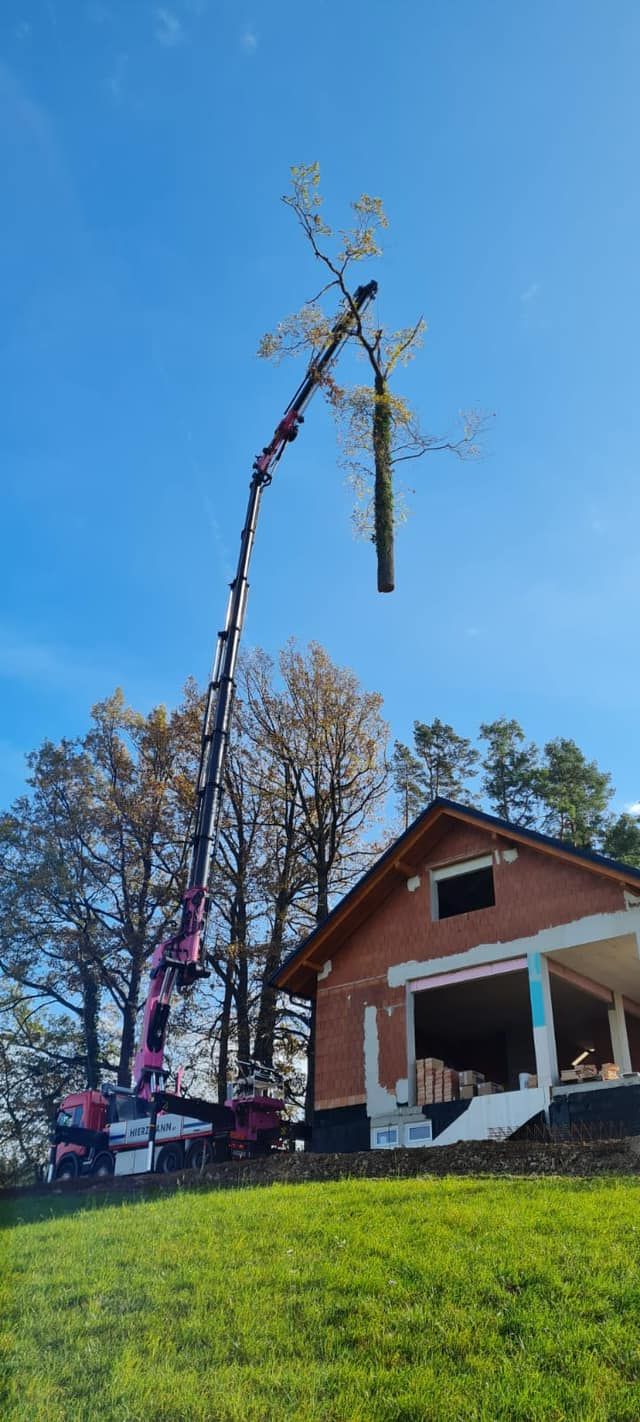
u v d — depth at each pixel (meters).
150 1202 13.99
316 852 34.31
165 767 39.03
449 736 43.66
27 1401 6.98
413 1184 12.83
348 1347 7.48
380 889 22.89
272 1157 18.48
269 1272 9.09
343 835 35.19
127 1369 7.34
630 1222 9.52
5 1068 37.84
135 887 38.22
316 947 23.00
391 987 21.89
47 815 38.41
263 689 35.84
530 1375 6.73
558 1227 9.59
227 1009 34.00
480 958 20.78
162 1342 7.83
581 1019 25.33
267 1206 12.05
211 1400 6.79
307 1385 6.90
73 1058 38.03
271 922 33.97
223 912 33.97
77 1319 8.40
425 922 22.03
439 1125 19.84
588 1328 7.26
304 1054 33.47
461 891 23.66
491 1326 7.51
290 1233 10.46
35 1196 18.31
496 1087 20.33
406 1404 6.53
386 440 13.61
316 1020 22.69
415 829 22.33
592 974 21.41
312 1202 12.09
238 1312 8.23
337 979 22.84
